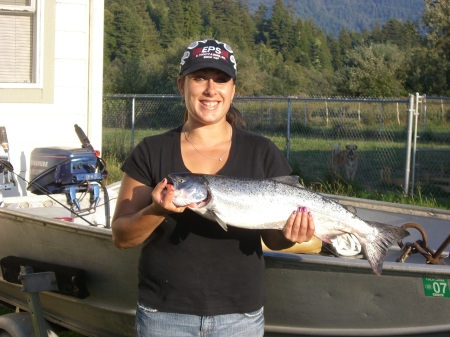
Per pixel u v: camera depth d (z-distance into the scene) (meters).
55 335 4.39
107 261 3.85
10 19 7.21
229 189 2.62
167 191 2.47
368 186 11.72
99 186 5.65
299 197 2.72
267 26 106.81
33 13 7.27
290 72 52.84
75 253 4.03
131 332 3.98
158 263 2.73
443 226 4.71
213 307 2.70
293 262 3.26
